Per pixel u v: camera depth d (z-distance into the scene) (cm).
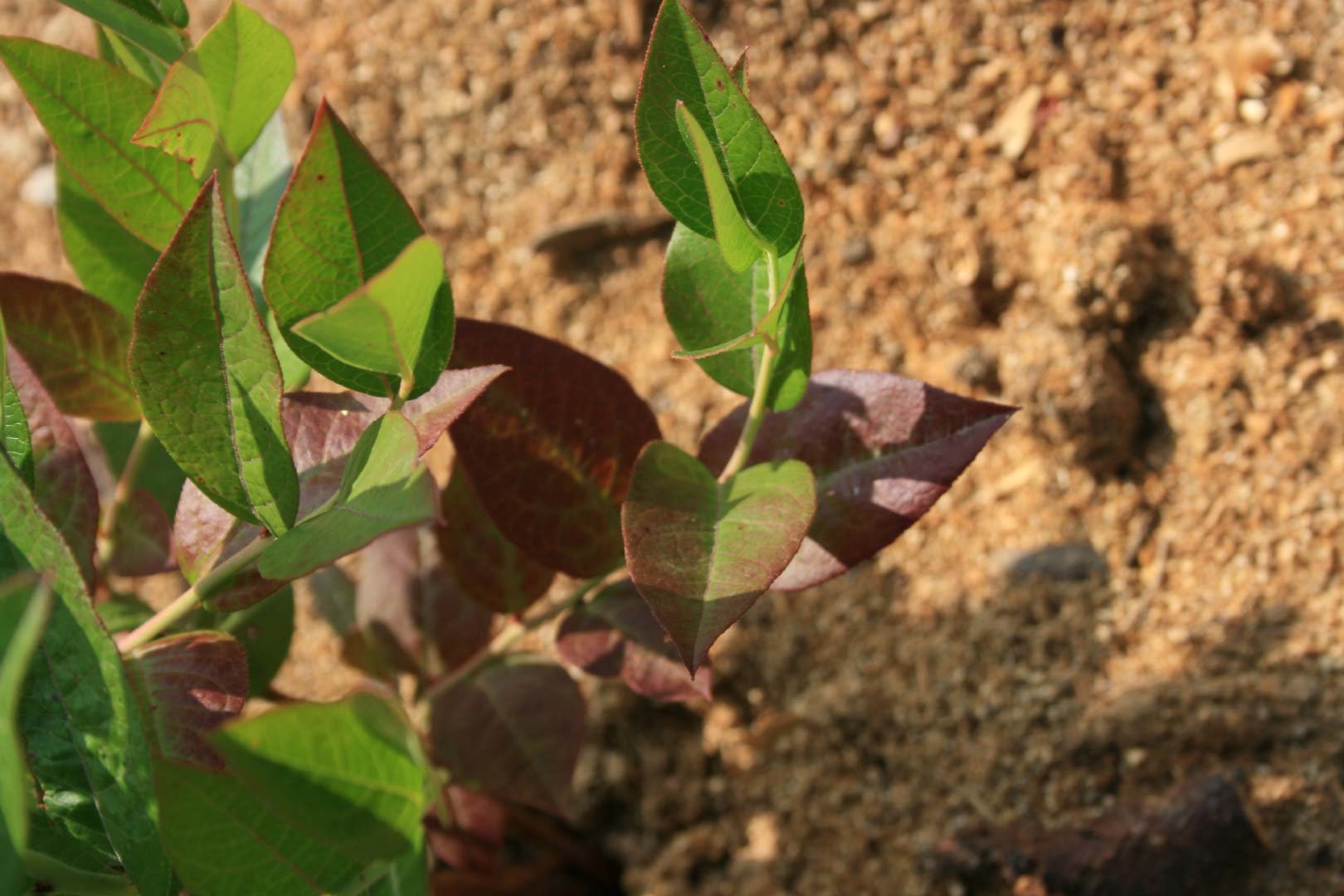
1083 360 55
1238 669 52
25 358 44
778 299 40
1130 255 56
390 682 52
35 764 39
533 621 49
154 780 38
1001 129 61
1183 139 59
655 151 40
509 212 69
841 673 57
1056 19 62
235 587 41
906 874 53
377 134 71
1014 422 57
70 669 38
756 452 44
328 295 40
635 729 60
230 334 39
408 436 39
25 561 39
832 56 64
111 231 46
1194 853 49
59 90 42
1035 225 59
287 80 42
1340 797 50
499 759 50
